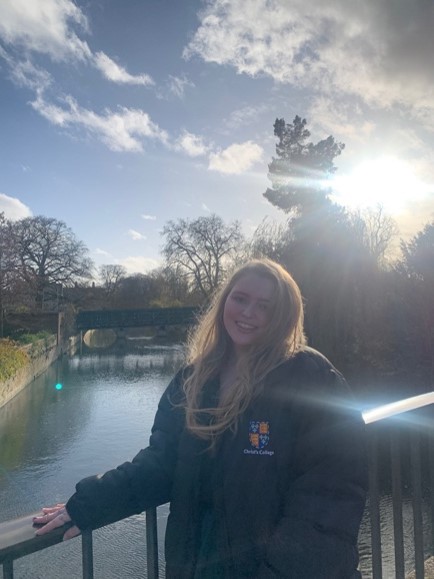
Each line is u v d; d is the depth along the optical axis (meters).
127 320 66.38
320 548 1.58
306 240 27.67
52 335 48.00
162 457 1.95
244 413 1.79
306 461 1.72
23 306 46.88
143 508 1.89
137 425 23.56
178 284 66.12
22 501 14.45
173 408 2.02
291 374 1.82
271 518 1.70
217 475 1.77
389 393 22.19
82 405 28.45
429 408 2.76
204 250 59.69
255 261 2.12
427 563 3.34
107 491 1.80
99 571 8.77
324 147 33.34
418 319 23.34
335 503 1.65
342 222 27.48
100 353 57.75
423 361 23.11
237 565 1.70
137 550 9.20
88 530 1.78
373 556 2.42
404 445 2.65
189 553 1.79
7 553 1.60
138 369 43.38
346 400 1.79
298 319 2.02
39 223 59.00
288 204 32.62
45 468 17.59
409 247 24.83
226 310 2.03
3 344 32.53
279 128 34.72
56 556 8.48
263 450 1.74
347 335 25.56
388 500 6.48
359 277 25.77
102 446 20.28
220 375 2.01
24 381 33.75
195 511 1.81
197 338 2.17
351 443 1.73
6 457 19.02
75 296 67.62
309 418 1.74
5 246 41.84
